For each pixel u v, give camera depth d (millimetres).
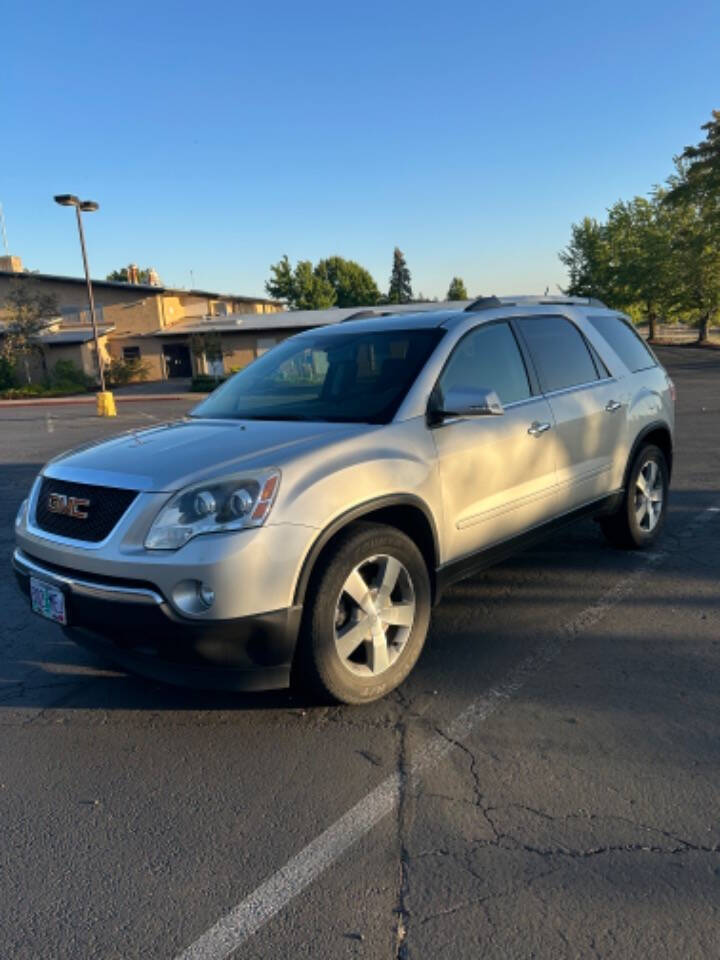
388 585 3453
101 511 3168
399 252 109750
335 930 2188
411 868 2428
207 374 38062
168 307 44469
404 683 3701
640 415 5375
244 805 2807
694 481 8211
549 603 4703
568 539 6078
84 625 3170
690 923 2150
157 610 2920
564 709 3406
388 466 3420
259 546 2930
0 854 2596
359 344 4301
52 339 40969
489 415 3678
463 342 4137
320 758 3088
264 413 4043
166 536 2941
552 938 2119
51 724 3477
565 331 4988
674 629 4238
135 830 2697
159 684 3842
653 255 49969
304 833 2633
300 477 3113
